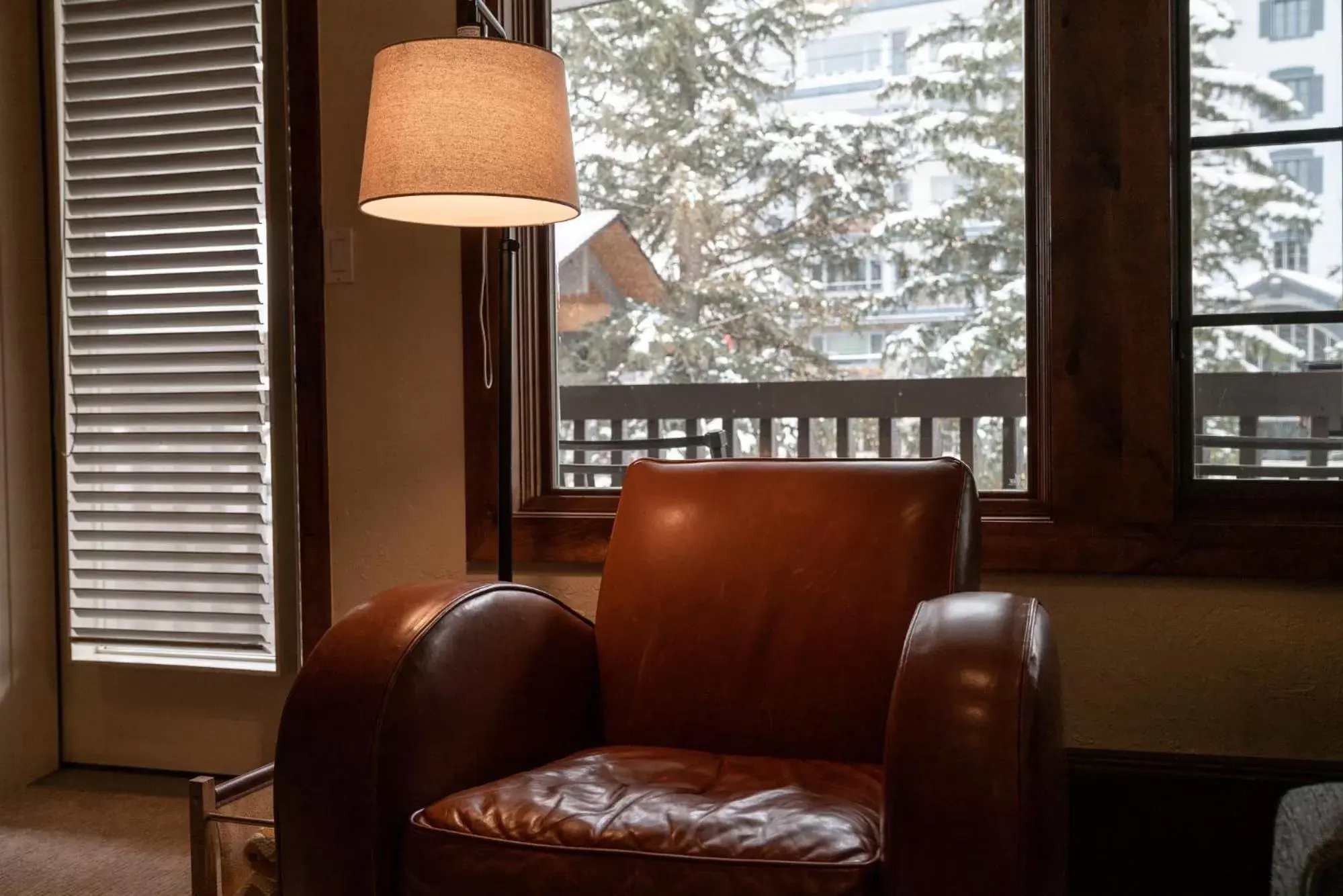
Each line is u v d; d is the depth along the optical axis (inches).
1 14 101.0
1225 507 80.7
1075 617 82.0
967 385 145.6
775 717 61.5
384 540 96.4
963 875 40.5
